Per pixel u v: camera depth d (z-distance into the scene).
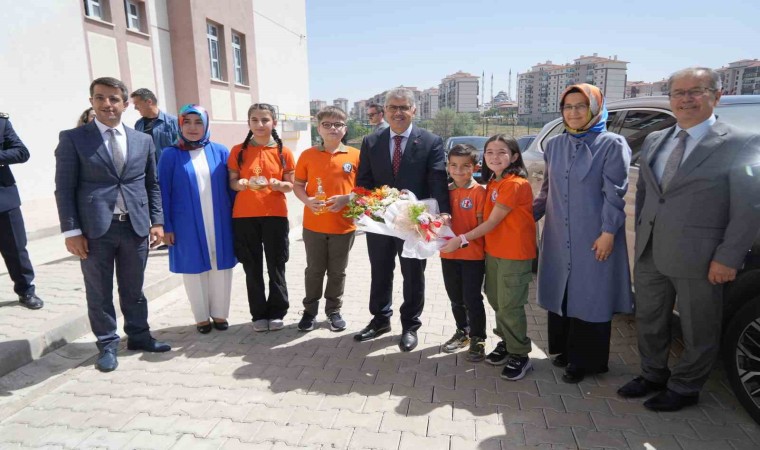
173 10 11.49
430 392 3.08
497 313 3.30
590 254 2.96
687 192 2.58
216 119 13.22
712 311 2.64
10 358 3.37
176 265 3.88
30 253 6.20
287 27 18.64
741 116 3.26
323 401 2.99
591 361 3.10
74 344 3.84
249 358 3.62
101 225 3.36
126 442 2.62
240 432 2.68
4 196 3.96
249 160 3.91
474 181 3.49
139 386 3.22
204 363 3.54
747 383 2.63
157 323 4.37
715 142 2.52
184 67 11.74
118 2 9.23
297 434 2.66
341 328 4.11
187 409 2.92
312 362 3.53
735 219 2.43
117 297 4.55
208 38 13.05
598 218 2.93
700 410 2.82
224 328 4.17
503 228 3.15
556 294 3.15
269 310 4.21
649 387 2.98
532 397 3.00
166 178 3.79
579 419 2.75
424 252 3.12
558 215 3.07
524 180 3.10
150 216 3.75
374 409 2.89
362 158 3.70
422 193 3.54
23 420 2.84
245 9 14.75
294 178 3.93
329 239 3.90
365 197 3.36
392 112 3.41
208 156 3.89
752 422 2.69
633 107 4.08
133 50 9.88
